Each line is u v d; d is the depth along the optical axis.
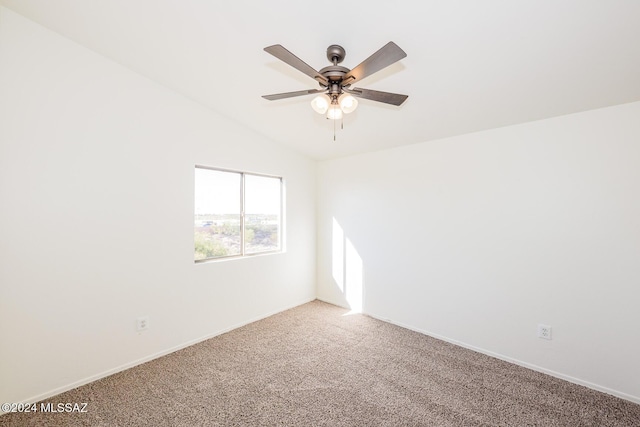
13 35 1.93
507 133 2.58
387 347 2.83
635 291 2.01
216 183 3.22
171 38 2.07
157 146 2.64
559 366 2.31
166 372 2.39
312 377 2.32
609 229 2.10
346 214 3.94
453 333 2.92
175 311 2.77
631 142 2.03
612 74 1.80
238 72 2.40
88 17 1.93
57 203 2.10
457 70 1.97
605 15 1.41
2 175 1.89
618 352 2.08
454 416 1.88
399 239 3.36
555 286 2.33
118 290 2.40
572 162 2.25
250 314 3.45
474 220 2.77
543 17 1.47
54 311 2.10
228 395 2.10
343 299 4.00
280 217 3.93
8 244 1.92
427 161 3.12
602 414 1.90
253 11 1.72
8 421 1.83
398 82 2.15
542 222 2.39
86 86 2.24
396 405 1.99
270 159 3.66
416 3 1.49
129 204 2.46
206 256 3.13
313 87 2.49
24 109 1.97
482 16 1.51
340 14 1.64
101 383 2.24
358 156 3.80
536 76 1.91
